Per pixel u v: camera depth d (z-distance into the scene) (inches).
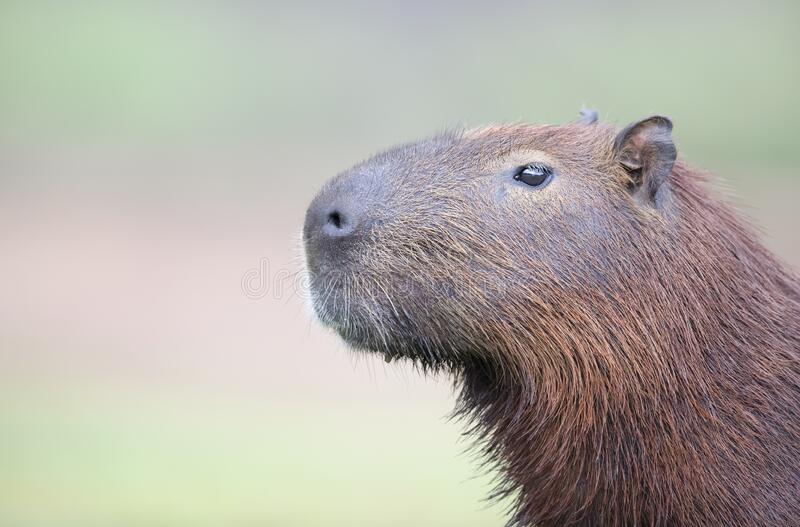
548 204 353.7
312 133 2044.8
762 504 339.0
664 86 2106.3
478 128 388.5
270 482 748.0
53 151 1953.7
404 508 695.7
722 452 342.0
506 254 351.6
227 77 2250.2
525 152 362.0
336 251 358.9
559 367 351.9
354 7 2556.6
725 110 1982.0
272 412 961.5
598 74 2164.1
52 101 2098.9
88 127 2059.5
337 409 981.2
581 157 361.4
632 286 349.1
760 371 348.5
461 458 831.7
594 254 350.0
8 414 923.4
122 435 868.0
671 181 363.6
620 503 354.6
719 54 2226.9
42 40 2269.9
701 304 349.4
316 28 2495.1
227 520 659.4
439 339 359.3
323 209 362.3
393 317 357.7
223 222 1643.7
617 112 1991.9
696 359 346.0
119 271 1441.9
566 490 361.7
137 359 1122.7
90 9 2429.9
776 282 371.2
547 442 359.6
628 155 355.6
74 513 668.1
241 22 2496.3
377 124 2071.9
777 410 345.7
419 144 377.7
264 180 1815.9
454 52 2316.7
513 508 392.5
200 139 2020.2
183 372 1083.9
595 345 347.9
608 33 2394.2
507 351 355.9
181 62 2255.2
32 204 1702.8
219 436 880.3
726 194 399.5
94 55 2251.5
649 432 346.6
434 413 976.9
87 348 1152.2
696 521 344.5
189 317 1267.2
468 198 356.2
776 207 1496.1
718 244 359.3
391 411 978.1
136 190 1788.9
